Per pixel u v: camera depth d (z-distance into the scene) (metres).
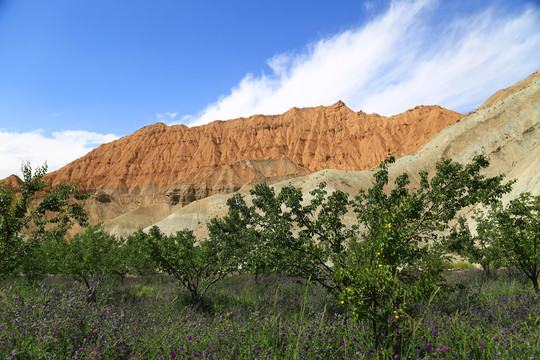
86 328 5.13
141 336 5.44
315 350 4.58
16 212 8.59
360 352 4.29
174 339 5.20
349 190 78.19
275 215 8.16
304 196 62.72
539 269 11.35
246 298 11.54
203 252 12.12
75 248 14.66
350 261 7.06
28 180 8.97
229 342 5.04
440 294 7.09
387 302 4.57
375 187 8.04
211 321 7.43
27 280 16.64
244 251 10.86
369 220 7.68
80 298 6.09
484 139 106.94
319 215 7.84
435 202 7.57
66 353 4.46
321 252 7.74
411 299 4.54
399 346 4.61
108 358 4.50
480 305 7.59
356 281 4.61
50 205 9.36
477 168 7.41
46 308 5.48
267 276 18.47
